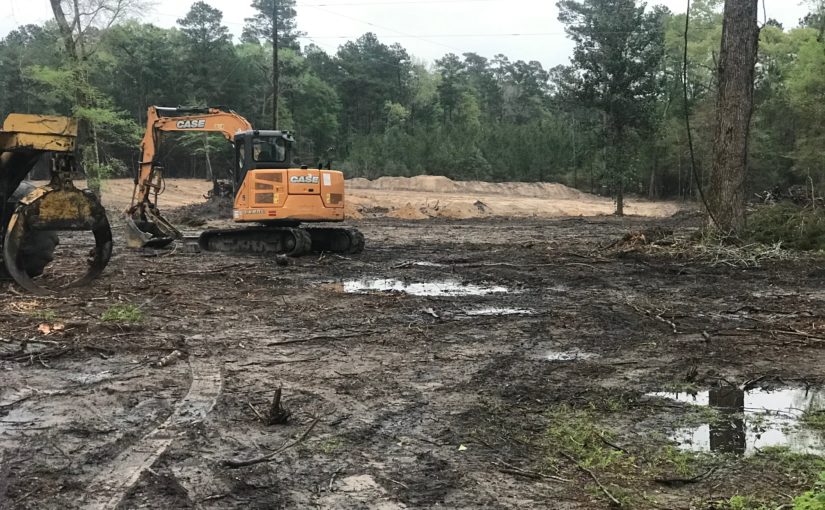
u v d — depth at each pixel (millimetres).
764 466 4164
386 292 10836
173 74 68312
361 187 57031
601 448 4457
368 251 17359
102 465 4117
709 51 59094
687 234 20266
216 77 70562
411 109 95188
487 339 7617
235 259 14852
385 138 73250
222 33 72375
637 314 9078
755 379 6062
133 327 7879
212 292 10445
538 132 76438
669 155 61344
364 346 7250
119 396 5453
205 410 5133
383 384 5859
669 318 8797
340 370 6301
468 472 4066
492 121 99188
